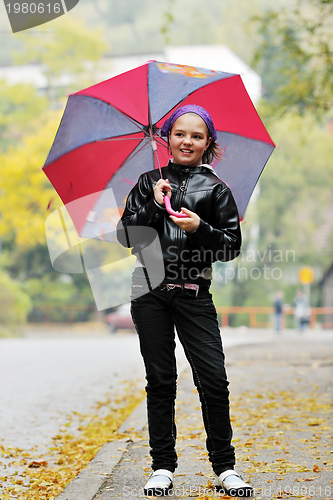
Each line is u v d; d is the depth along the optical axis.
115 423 11.73
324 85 25.27
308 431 9.95
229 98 7.31
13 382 17.34
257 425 10.50
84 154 7.18
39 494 7.42
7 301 53.56
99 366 20.95
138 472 7.64
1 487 7.84
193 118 6.64
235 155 7.61
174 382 6.74
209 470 7.56
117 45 129.62
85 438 10.60
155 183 6.80
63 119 7.01
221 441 6.56
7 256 72.50
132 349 27.77
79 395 15.26
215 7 127.69
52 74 69.88
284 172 66.12
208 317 6.58
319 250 68.31
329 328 65.56
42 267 73.44
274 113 26.25
